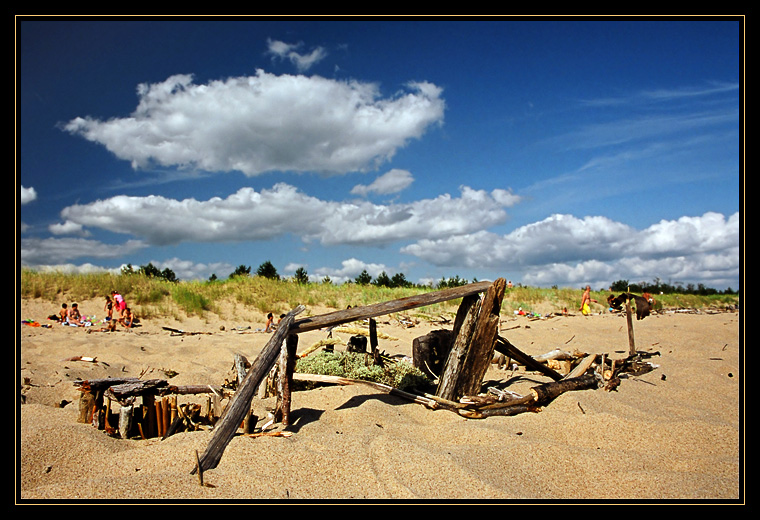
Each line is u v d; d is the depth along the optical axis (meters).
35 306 14.19
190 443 3.80
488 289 5.01
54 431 4.12
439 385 5.14
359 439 3.87
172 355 8.86
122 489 3.08
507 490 3.20
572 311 18.98
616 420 4.43
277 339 4.12
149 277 17.56
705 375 6.46
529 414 4.73
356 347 7.16
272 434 3.98
